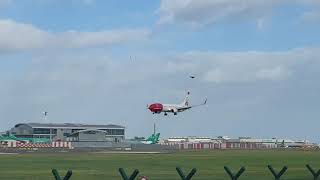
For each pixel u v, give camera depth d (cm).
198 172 5112
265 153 12888
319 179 3256
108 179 4084
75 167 6019
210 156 10206
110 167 6031
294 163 7081
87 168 5797
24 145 19188
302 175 4475
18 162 7369
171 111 13400
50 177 4291
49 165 6475
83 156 10106
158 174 4772
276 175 2319
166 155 11012
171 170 5459
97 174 4709
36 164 6756
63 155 10856
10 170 5341
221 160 8156
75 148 17912
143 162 7419
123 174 1845
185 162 7438
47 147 18225
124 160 8150
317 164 6794
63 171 5169
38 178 4175
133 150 16562
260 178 4156
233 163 7131
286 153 12838
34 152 13388
